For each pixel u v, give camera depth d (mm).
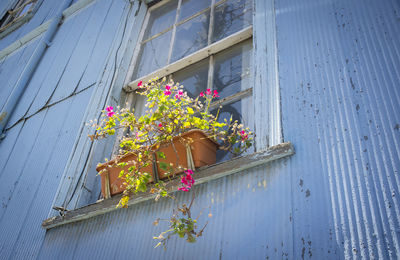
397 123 1376
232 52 2594
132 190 1840
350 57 1685
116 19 3580
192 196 1782
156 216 1857
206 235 1616
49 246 2201
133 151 1910
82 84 3174
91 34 3729
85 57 3477
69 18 4465
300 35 1965
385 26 1652
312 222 1363
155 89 1965
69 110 3025
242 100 2221
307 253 1313
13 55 4816
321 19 1935
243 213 1565
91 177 2416
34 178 2725
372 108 1477
